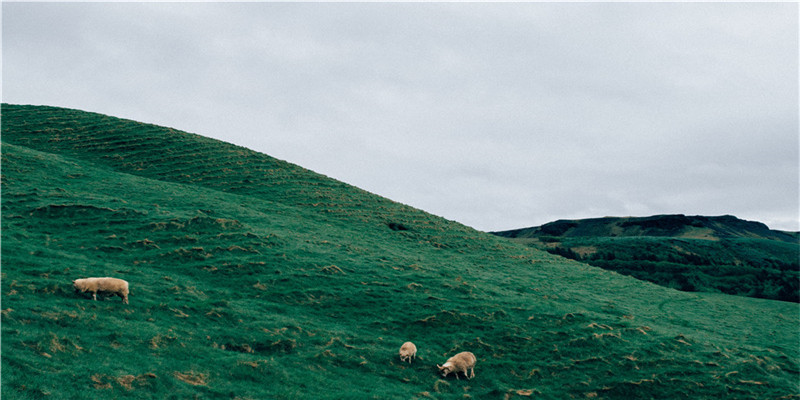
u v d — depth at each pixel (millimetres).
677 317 41438
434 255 50438
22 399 11781
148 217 39125
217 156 78875
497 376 23859
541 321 31062
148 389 14859
